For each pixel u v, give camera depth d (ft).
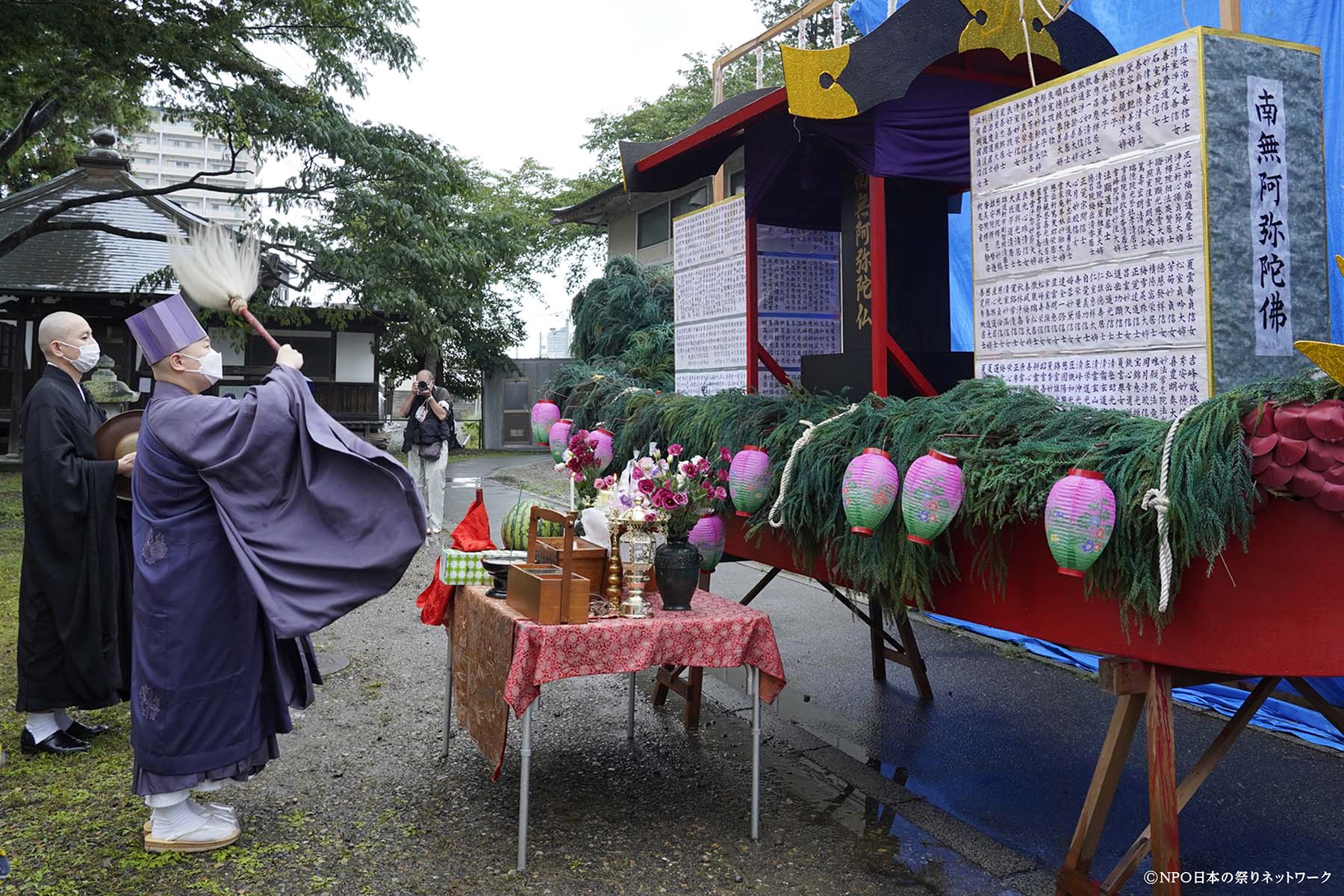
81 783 11.41
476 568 11.83
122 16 33.99
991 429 8.41
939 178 11.87
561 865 9.46
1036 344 9.76
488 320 78.02
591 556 10.73
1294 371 8.49
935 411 9.14
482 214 74.13
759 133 14.34
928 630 19.72
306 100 40.88
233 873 9.25
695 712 13.65
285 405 9.44
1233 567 7.12
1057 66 12.19
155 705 9.34
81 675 12.03
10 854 9.55
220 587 9.48
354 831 10.23
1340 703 13.23
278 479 9.44
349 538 9.73
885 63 10.64
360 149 41.75
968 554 9.20
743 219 15.40
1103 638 7.96
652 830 10.35
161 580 9.27
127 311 58.34
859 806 11.07
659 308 26.71
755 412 12.12
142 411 13.25
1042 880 9.27
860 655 17.88
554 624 9.39
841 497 9.78
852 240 12.83
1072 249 9.30
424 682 15.80
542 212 90.84
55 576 11.88
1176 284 8.27
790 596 22.85
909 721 14.20
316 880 9.14
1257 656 7.09
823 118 10.28
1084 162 9.12
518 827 10.18
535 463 62.39
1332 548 6.86
